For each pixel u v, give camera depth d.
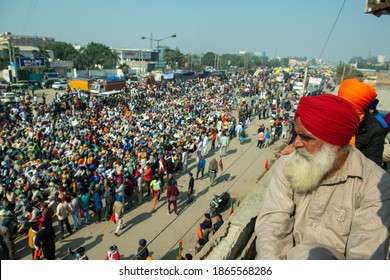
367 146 2.63
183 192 16.02
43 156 16.56
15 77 47.53
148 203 14.64
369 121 2.60
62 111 28.50
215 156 21.94
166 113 30.41
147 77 46.66
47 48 81.44
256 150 23.38
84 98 32.09
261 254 1.49
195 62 126.75
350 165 1.51
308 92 42.75
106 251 10.88
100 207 12.54
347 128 1.42
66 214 11.41
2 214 10.56
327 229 1.54
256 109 37.50
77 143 18.33
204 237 9.86
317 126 1.43
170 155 18.12
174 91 44.75
